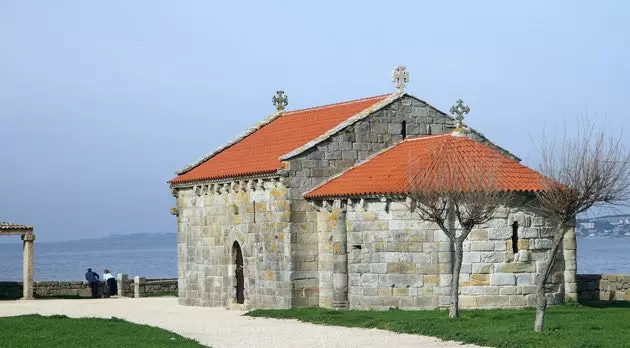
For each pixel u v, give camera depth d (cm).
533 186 4934
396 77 5716
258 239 5709
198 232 6394
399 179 5072
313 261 5469
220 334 4378
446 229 4506
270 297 5591
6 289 7575
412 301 5009
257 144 6303
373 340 3947
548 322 4147
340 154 5528
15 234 7194
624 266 14025
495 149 5731
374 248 5119
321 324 4653
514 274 4941
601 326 3959
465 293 4916
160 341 4044
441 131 5775
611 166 4094
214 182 6119
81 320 4906
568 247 5091
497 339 3709
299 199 5447
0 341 4091
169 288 7869
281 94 6869
